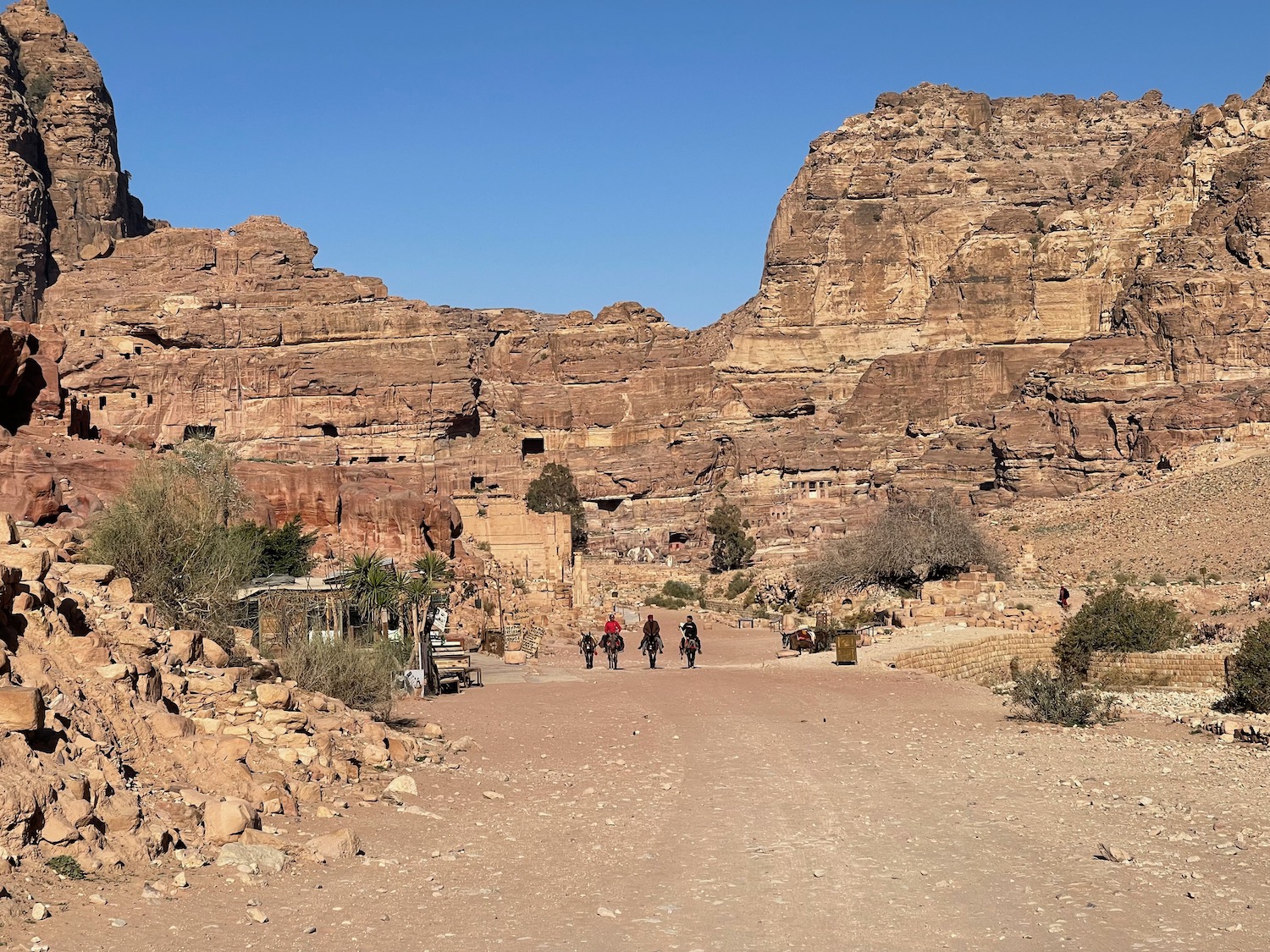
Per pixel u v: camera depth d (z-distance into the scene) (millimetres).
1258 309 171375
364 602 42312
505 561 99938
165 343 186125
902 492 173625
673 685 40094
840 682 40031
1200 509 101812
